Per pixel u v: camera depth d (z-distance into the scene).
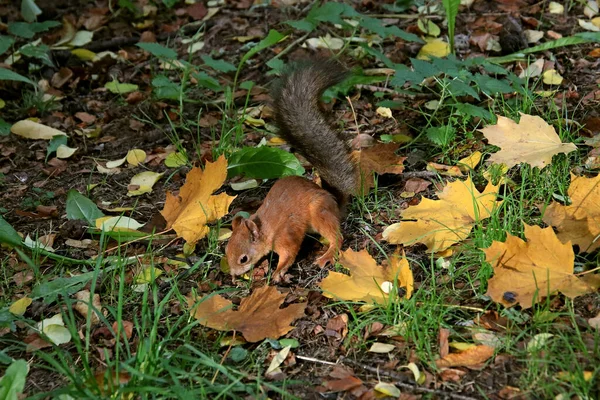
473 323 2.23
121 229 2.47
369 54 2.96
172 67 3.01
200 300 2.29
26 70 3.04
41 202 2.62
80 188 2.66
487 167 2.55
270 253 2.43
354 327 2.25
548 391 2.10
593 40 2.75
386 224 2.46
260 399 2.15
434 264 2.35
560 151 2.42
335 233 2.38
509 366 2.16
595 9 2.99
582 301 2.24
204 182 2.45
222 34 3.12
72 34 3.13
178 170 2.67
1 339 2.29
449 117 2.68
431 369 2.17
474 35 2.96
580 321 2.20
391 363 2.19
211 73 2.98
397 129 2.72
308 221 2.38
